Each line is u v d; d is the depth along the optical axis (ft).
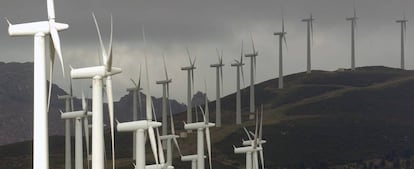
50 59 266.77
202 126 554.05
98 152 290.76
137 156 372.38
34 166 262.47
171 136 597.52
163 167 411.95
